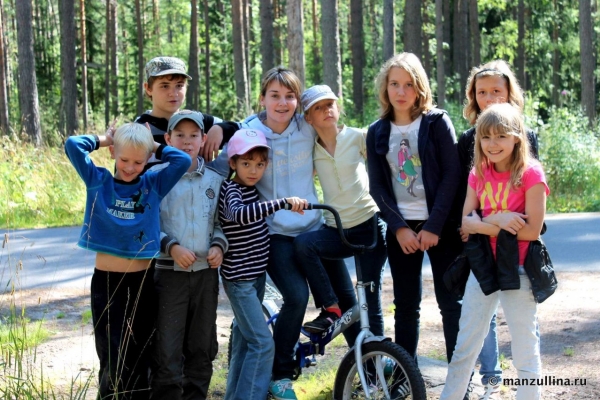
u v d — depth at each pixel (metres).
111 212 3.84
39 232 10.49
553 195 12.85
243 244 4.13
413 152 4.30
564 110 16.16
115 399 3.86
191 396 4.21
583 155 13.95
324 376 4.85
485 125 3.74
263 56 22.02
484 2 30.31
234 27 24.72
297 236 4.25
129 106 42.88
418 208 4.32
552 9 36.72
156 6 42.56
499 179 3.81
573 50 37.38
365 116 20.67
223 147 4.49
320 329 4.18
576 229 9.82
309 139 4.43
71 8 21.86
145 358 4.10
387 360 4.22
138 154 3.80
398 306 4.41
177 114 4.17
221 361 5.39
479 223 3.78
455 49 32.19
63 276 7.97
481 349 4.35
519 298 3.76
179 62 4.51
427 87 4.30
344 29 47.06
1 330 5.59
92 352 5.49
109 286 3.91
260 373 4.09
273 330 4.34
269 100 4.34
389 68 4.29
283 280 4.19
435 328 5.96
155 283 4.08
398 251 4.37
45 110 33.69
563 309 6.28
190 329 4.18
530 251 3.72
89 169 3.86
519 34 34.16
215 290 4.16
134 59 43.12
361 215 4.39
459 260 3.99
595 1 35.03
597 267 7.75
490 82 4.31
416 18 21.41
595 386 4.58
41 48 42.09
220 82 40.81
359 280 4.05
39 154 13.74
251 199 4.22
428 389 4.57
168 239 3.97
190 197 4.07
